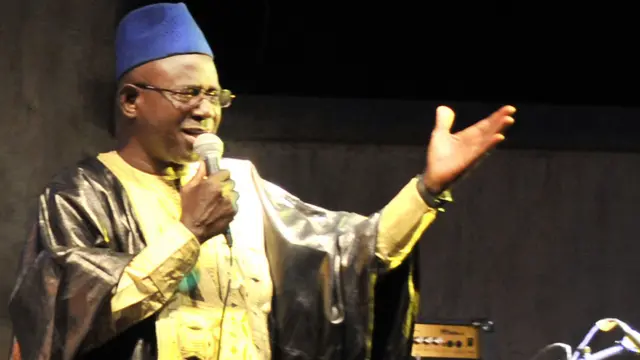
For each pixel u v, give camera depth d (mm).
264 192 5152
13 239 8062
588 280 8516
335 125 8422
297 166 8391
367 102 8469
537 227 8547
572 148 8656
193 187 4531
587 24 8438
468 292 8406
